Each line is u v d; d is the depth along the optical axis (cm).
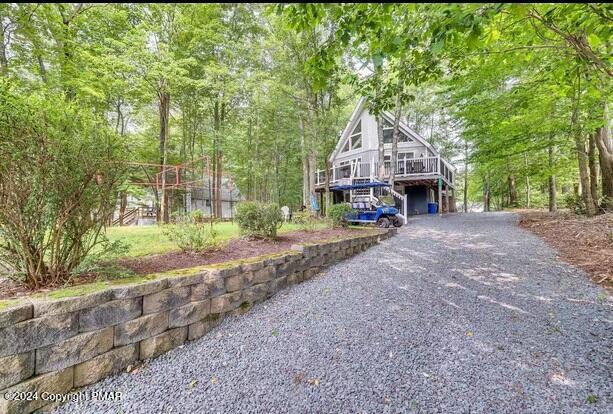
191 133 1645
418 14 218
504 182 2220
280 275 388
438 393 190
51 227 227
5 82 290
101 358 206
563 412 169
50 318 183
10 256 222
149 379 210
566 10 253
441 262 500
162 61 1048
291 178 2011
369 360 229
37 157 216
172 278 254
